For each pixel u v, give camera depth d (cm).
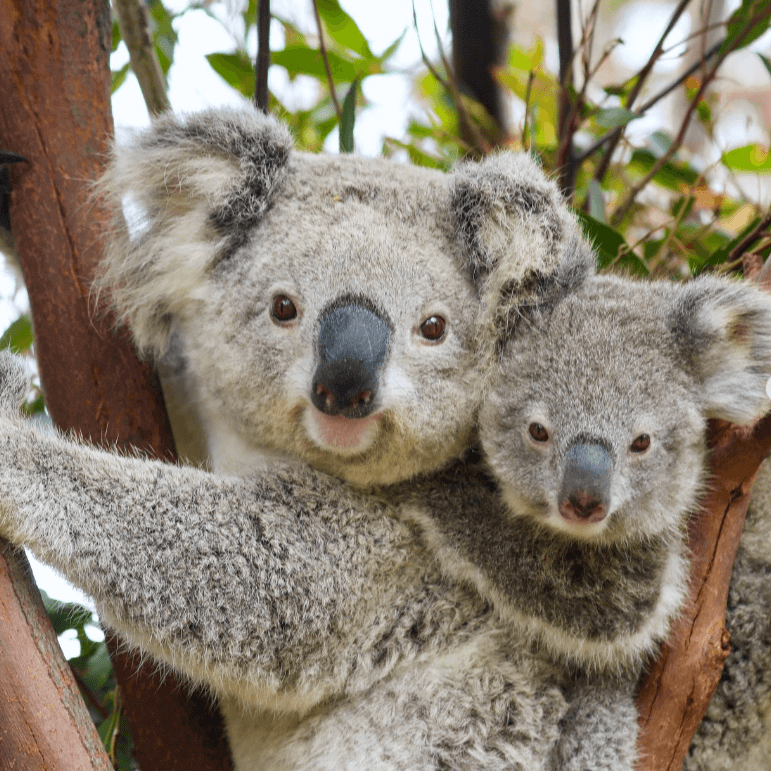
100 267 446
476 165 440
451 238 426
